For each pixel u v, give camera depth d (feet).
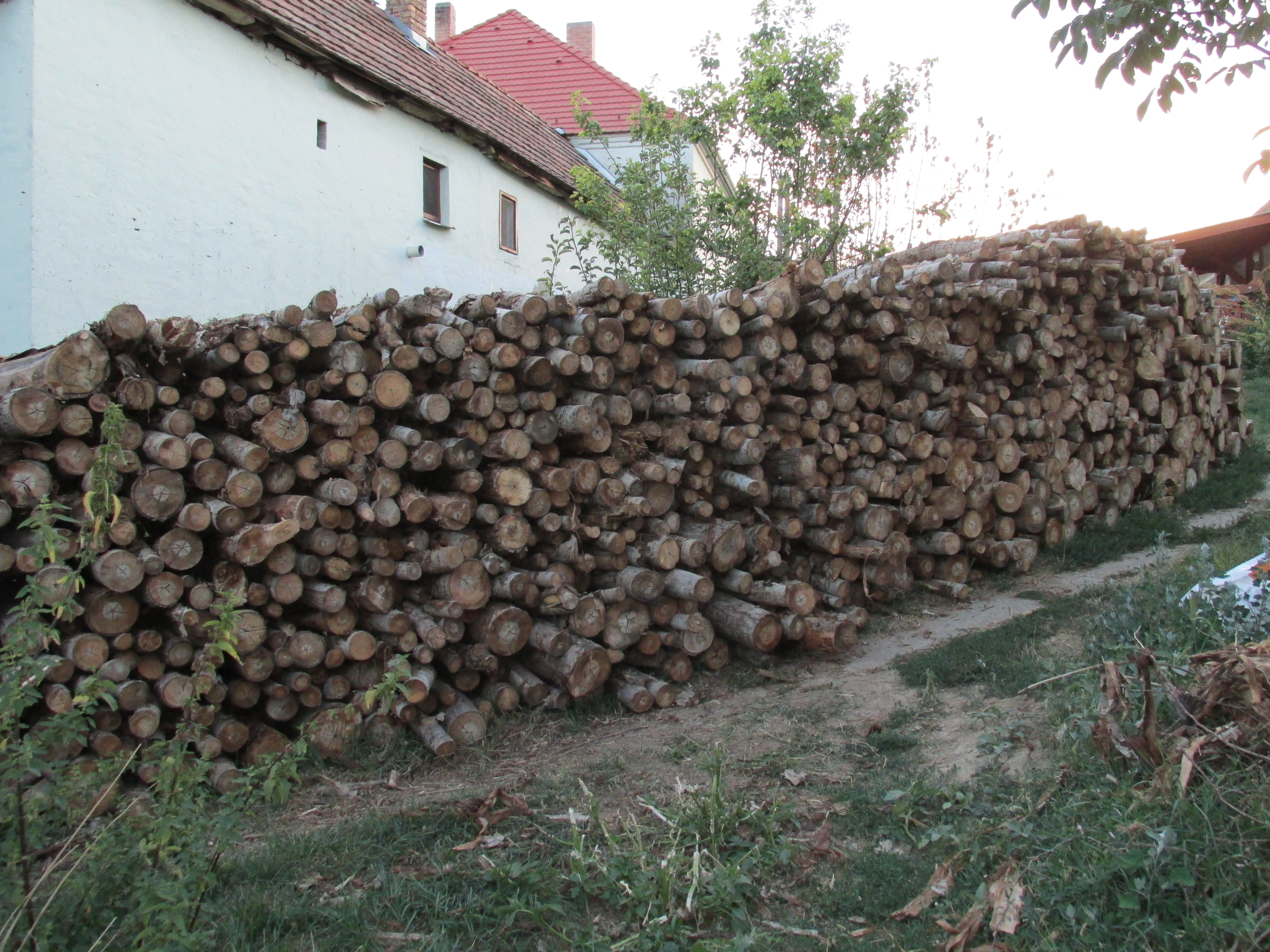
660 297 32.71
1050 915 8.90
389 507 15.29
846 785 12.80
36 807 9.27
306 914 10.09
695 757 14.35
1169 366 27.32
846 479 20.45
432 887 10.66
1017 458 22.84
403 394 15.65
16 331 24.45
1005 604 20.62
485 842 11.78
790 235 33.76
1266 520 23.61
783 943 9.57
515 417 16.53
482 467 16.63
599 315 17.62
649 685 17.06
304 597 15.20
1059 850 9.57
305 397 15.15
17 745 8.94
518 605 16.43
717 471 19.12
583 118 39.29
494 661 16.16
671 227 34.55
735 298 18.17
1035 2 12.99
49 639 9.66
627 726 16.20
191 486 14.24
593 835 11.92
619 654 16.94
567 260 51.57
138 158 27.07
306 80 33.45
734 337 18.54
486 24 68.59
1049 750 12.05
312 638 14.97
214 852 10.37
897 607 21.13
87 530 11.17
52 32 24.47
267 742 14.46
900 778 12.59
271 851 11.56
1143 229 25.95
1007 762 12.23
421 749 15.25
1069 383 23.99
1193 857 8.61
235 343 14.57
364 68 34.99
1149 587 14.87
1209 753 9.82
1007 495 22.70
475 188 43.42
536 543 17.07
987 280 22.65
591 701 16.98
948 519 21.79
